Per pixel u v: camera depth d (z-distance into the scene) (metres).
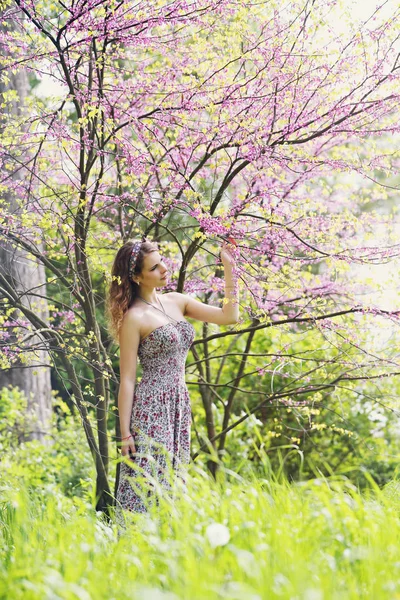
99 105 4.83
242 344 8.03
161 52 5.12
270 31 5.08
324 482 3.07
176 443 4.14
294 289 5.58
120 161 5.15
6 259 6.17
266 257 5.50
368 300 5.63
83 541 2.96
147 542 2.77
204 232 4.74
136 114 5.29
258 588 2.15
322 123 4.93
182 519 2.89
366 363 5.20
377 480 8.00
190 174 5.19
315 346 6.11
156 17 4.48
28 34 4.79
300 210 5.37
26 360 5.20
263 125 4.81
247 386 7.95
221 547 2.52
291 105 4.92
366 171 4.93
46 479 7.59
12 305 5.18
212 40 5.37
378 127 5.25
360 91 4.96
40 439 8.87
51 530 3.04
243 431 7.82
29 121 4.93
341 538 2.56
